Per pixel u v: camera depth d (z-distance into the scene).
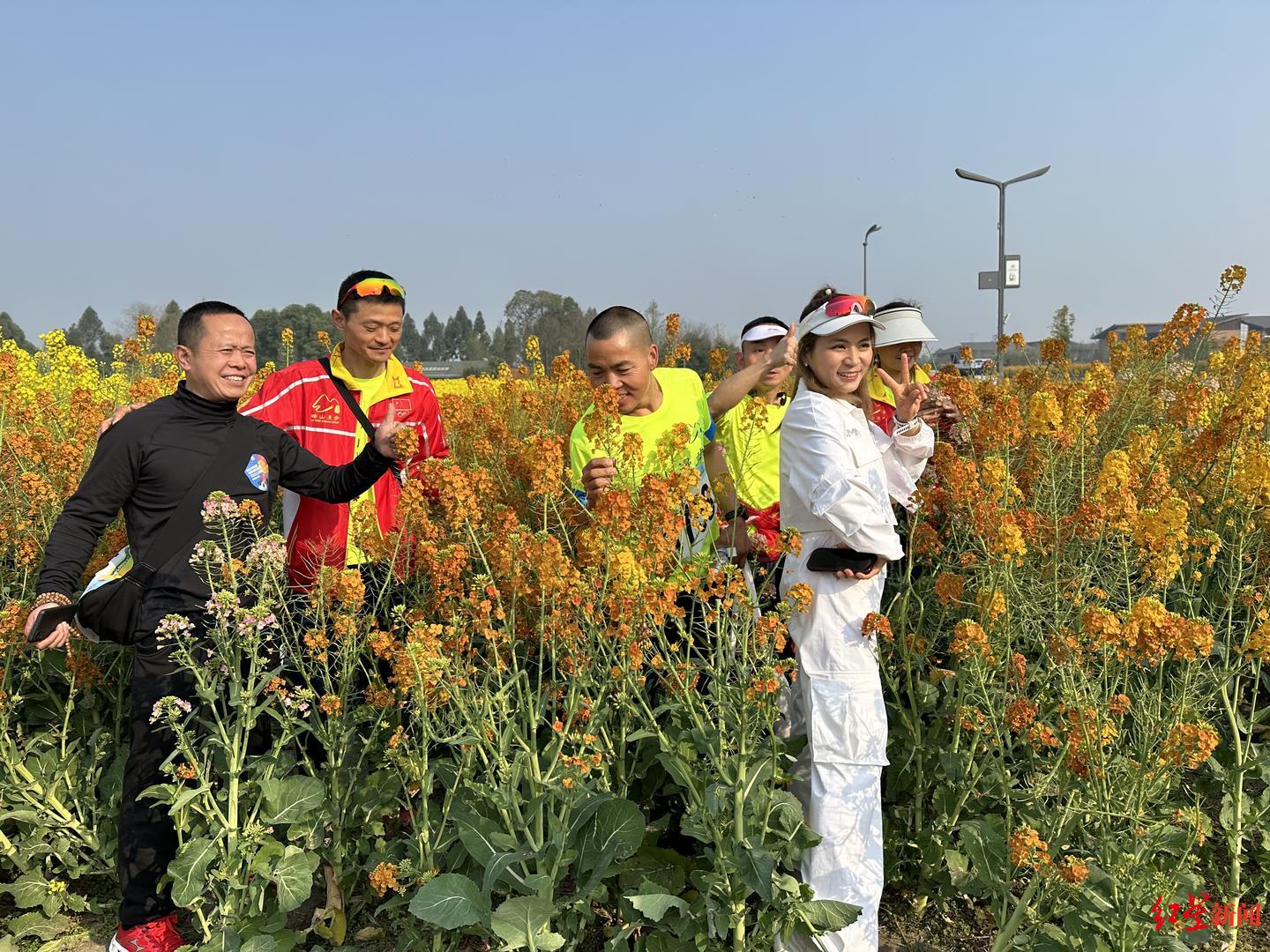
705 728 2.93
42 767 3.70
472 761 3.14
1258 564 3.87
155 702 3.24
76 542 3.21
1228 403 5.11
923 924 3.42
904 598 3.56
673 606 2.91
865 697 2.97
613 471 3.41
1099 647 2.80
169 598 3.26
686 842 3.65
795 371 3.53
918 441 3.42
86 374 9.59
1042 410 3.69
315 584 3.74
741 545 3.77
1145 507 3.70
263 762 3.20
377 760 3.73
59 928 3.55
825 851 2.91
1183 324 5.76
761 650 2.89
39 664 3.88
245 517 3.28
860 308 3.06
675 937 2.98
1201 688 3.59
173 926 3.32
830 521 2.88
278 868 3.10
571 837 2.94
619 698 3.05
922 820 3.54
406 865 3.05
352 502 4.22
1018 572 3.50
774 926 2.86
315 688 3.82
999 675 3.64
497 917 2.72
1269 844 3.32
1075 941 2.83
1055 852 2.92
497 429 5.41
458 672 3.00
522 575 3.19
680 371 3.93
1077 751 2.77
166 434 3.29
